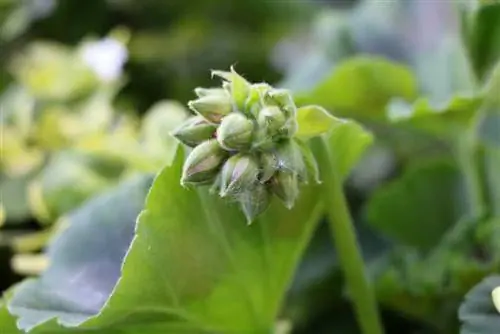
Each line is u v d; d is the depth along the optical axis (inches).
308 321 17.1
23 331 14.1
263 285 14.3
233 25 24.8
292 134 12.8
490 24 16.0
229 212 13.7
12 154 18.9
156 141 18.1
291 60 24.4
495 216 16.1
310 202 14.1
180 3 24.1
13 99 20.0
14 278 18.0
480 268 15.4
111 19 23.6
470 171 16.5
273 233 14.1
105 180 18.1
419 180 17.3
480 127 16.7
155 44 23.2
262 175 12.7
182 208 13.4
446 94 17.6
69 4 23.2
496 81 15.3
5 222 18.6
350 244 14.2
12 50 22.9
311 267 17.0
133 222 14.9
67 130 19.0
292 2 25.1
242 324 14.4
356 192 19.1
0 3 22.9
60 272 14.7
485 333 13.2
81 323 13.4
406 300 16.2
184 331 14.2
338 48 19.2
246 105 12.8
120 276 13.8
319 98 16.8
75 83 19.8
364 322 14.4
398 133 18.3
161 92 22.8
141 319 13.8
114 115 20.3
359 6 20.9
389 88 16.9
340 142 14.4
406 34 18.9
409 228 17.2
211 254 13.8
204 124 12.9
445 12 18.2
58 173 18.0
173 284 13.6
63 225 16.4
